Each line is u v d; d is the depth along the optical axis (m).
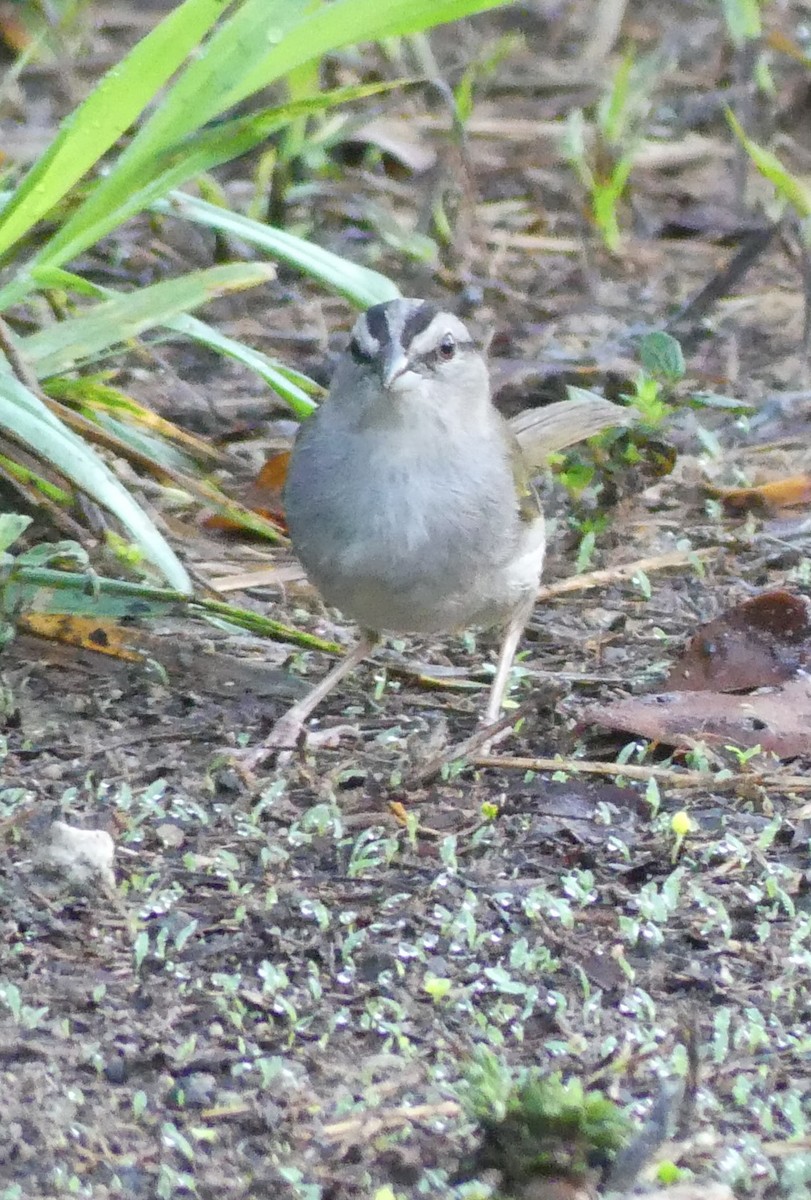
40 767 8.57
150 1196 5.51
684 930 7.14
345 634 10.56
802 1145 5.70
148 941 7.04
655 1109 5.55
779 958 6.94
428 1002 6.66
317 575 9.36
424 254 15.73
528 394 13.94
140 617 10.18
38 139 16.47
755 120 17.06
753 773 8.41
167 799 8.30
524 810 8.21
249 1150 5.75
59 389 10.87
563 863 7.73
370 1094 6.00
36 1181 5.56
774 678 9.21
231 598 10.91
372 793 8.42
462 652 10.50
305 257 10.87
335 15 9.76
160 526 11.07
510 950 7.00
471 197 16.53
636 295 16.14
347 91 10.34
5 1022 6.43
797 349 15.02
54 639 9.80
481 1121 5.46
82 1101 5.97
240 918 7.20
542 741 9.03
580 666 10.09
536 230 17.27
